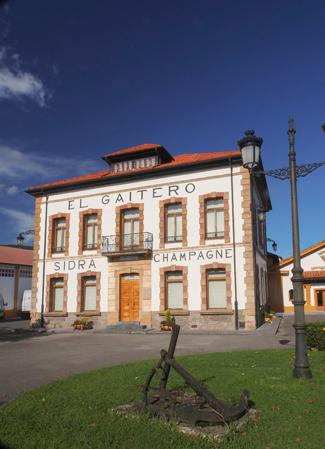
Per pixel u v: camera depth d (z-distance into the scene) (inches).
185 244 861.8
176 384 301.7
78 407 243.6
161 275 870.4
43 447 182.5
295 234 345.4
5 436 195.8
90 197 974.4
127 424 210.8
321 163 349.7
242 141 376.8
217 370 354.0
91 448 180.9
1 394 296.7
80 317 931.3
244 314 796.0
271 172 371.2
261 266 1030.4
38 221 1023.6
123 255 904.3
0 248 1704.0
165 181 903.1
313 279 1306.6
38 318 974.4
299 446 180.9
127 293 905.5
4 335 815.1
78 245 965.8
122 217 941.2
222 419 209.2
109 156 1002.7
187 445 183.3
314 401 250.7
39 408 242.7
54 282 989.2
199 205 864.3
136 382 309.3
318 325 478.6
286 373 336.8
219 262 829.2
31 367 415.2
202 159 863.7
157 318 861.2
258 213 978.7
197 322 824.3
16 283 1567.4
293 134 366.6
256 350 486.3
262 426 207.0
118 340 666.8
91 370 372.2
